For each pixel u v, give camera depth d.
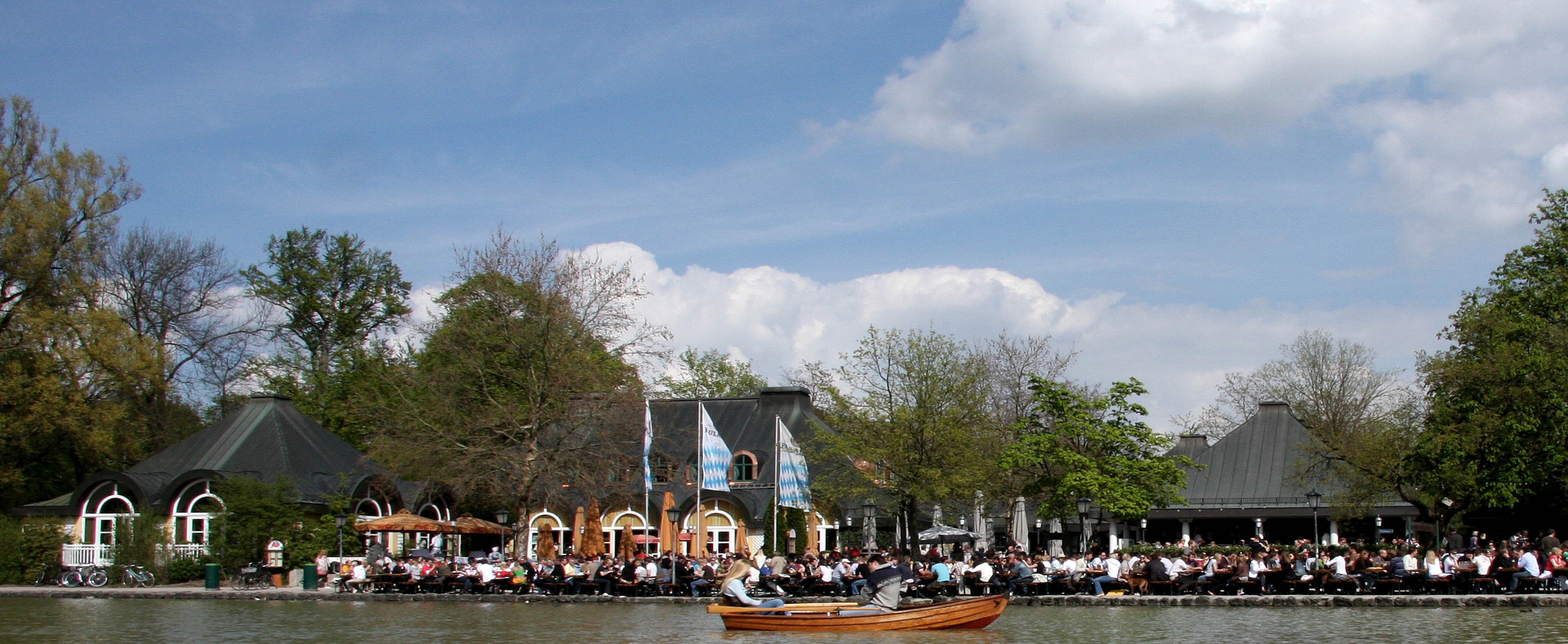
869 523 58.62
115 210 55.72
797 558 52.62
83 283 54.81
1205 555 48.03
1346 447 50.28
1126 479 49.81
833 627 26.81
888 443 50.47
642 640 26.20
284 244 75.12
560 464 51.28
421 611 35.44
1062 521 51.91
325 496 51.34
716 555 50.09
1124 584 37.03
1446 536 46.03
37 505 52.25
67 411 52.16
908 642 25.39
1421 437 46.19
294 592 41.81
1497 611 30.72
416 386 53.00
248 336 70.50
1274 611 32.09
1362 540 56.09
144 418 62.31
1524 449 44.25
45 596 42.69
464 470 50.12
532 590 41.31
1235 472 63.97
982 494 53.91
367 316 77.19
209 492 50.88
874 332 52.22
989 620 27.55
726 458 43.34
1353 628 27.17
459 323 52.47
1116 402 50.75
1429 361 47.12
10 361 52.16
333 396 71.81
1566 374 44.66
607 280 53.09
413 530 46.56
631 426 51.47
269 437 54.69
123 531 47.69
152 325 67.19
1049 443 49.69
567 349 52.12
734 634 27.56
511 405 52.28
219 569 44.56
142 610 35.94
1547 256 53.94
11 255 51.69
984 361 60.72
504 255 52.50
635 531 59.41
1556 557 34.25
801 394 65.06
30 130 54.75
